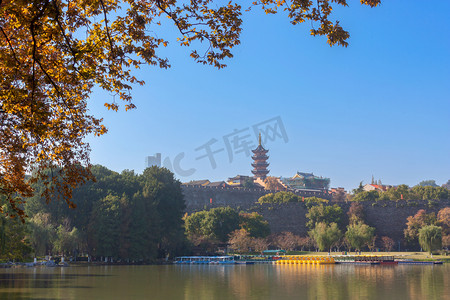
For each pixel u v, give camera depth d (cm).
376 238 18138
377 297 5459
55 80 2258
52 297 5206
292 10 2194
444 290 6078
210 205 18388
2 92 2055
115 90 2345
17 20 1967
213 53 2205
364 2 2122
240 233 15050
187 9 2139
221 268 10600
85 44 2148
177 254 13712
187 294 5709
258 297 5481
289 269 10312
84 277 7656
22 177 2419
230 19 2144
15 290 5759
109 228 11212
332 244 15962
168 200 13062
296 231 18400
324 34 2202
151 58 2211
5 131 2273
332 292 5922
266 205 18525
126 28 2178
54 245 10625
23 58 2181
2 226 6662
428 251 15038
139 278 7681
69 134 2381
